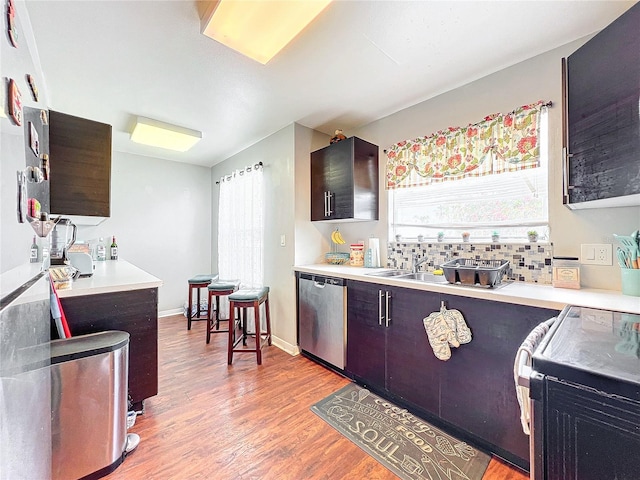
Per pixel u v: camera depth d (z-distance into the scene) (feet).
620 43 3.88
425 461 4.74
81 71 6.38
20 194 2.50
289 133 9.63
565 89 4.82
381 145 9.11
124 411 4.81
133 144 11.60
